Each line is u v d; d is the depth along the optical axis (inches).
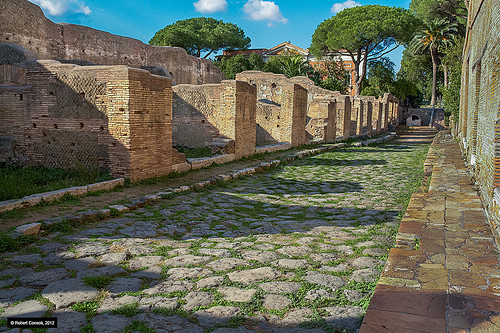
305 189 388.8
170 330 118.3
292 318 125.4
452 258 159.0
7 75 405.4
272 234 229.6
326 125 869.2
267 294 142.8
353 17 1512.1
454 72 1000.9
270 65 1658.5
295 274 162.9
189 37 1649.9
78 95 363.6
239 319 124.6
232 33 1775.3
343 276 161.0
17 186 282.4
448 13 1633.9
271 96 1139.3
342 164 583.2
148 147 367.2
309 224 254.8
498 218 187.8
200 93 645.9
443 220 219.5
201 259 181.0
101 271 163.8
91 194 298.0
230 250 195.0
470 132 438.0
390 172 504.1
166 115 389.4
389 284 133.6
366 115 1115.9
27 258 175.0
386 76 1796.3
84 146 366.0
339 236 224.4
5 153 400.5
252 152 592.7
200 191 356.5
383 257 183.9
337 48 1587.1
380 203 321.1
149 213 270.5
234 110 533.0
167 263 175.5
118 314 127.8
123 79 339.6
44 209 248.7
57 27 740.0
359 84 1642.5
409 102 2180.1
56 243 197.6
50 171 372.5
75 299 137.7
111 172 354.6
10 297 138.9
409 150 813.2
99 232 220.5
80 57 790.5
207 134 645.9
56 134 379.2
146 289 147.8
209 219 263.7
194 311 130.3
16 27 650.8
